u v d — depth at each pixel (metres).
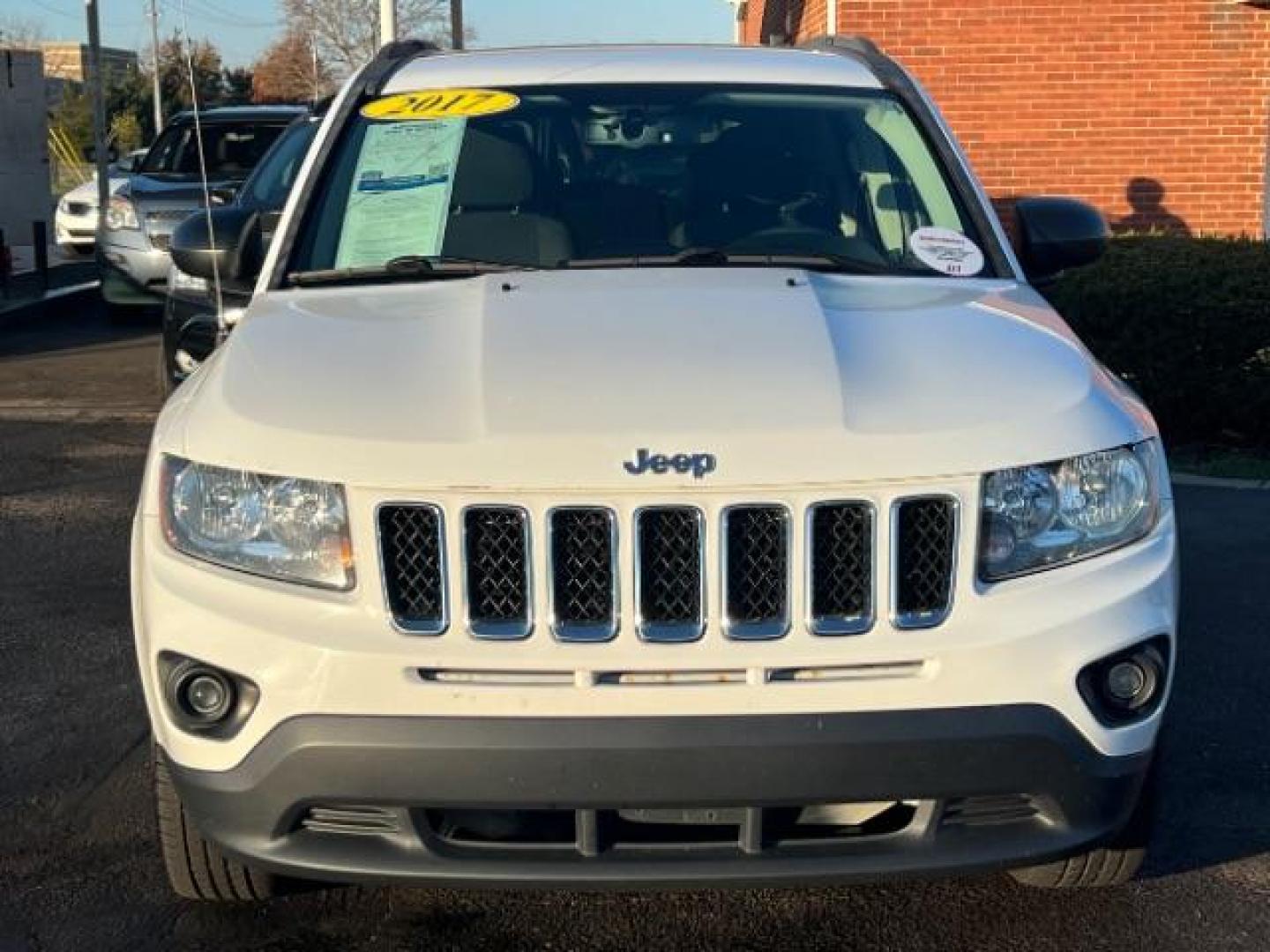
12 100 21.88
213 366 3.51
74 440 9.12
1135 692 3.04
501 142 4.41
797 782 2.86
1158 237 9.19
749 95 4.60
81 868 3.87
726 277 3.80
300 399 3.13
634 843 2.99
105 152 16.30
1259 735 4.67
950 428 2.99
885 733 2.87
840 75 4.73
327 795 2.89
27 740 4.68
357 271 4.07
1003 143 11.50
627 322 3.39
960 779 2.90
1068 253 4.35
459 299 3.71
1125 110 11.44
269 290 4.02
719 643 2.89
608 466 2.88
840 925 3.59
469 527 2.90
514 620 2.91
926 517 2.96
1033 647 2.93
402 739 2.85
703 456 2.89
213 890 3.51
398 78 4.73
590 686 2.87
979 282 4.04
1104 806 3.03
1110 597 3.01
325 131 4.49
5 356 12.42
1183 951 3.46
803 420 2.96
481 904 3.70
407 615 2.92
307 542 2.96
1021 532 3.01
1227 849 3.96
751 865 2.95
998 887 3.75
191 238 4.35
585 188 4.32
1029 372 3.25
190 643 2.98
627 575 2.88
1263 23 11.27
